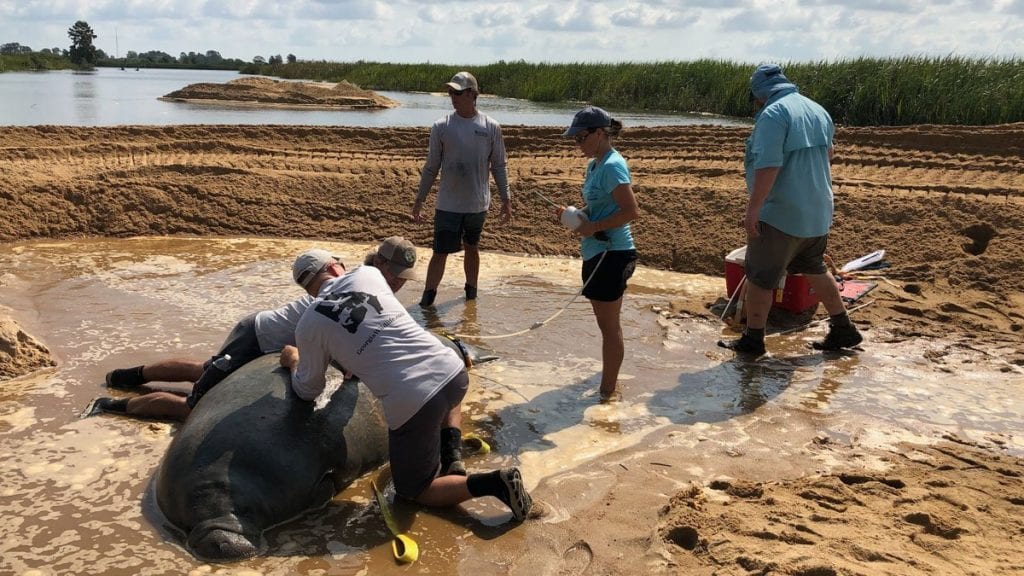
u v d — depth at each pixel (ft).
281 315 18.63
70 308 26.73
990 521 14.99
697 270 33.58
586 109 19.98
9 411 19.34
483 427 19.36
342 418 16.67
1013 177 36.70
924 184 35.78
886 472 17.20
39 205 36.65
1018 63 68.69
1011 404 21.07
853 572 12.82
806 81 76.33
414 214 28.60
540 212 38.52
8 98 99.60
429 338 15.65
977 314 27.35
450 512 15.83
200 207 38.58
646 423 19.74
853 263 31.14
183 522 14.79
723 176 39.91
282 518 15.25
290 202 39.60
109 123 69.77
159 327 25.17
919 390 21.91
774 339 25.98
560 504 16.03
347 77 154.71
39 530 14.67
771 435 19.13
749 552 13.71
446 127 27.37
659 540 14.67
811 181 22.62
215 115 81.00
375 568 13.94
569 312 28.27
